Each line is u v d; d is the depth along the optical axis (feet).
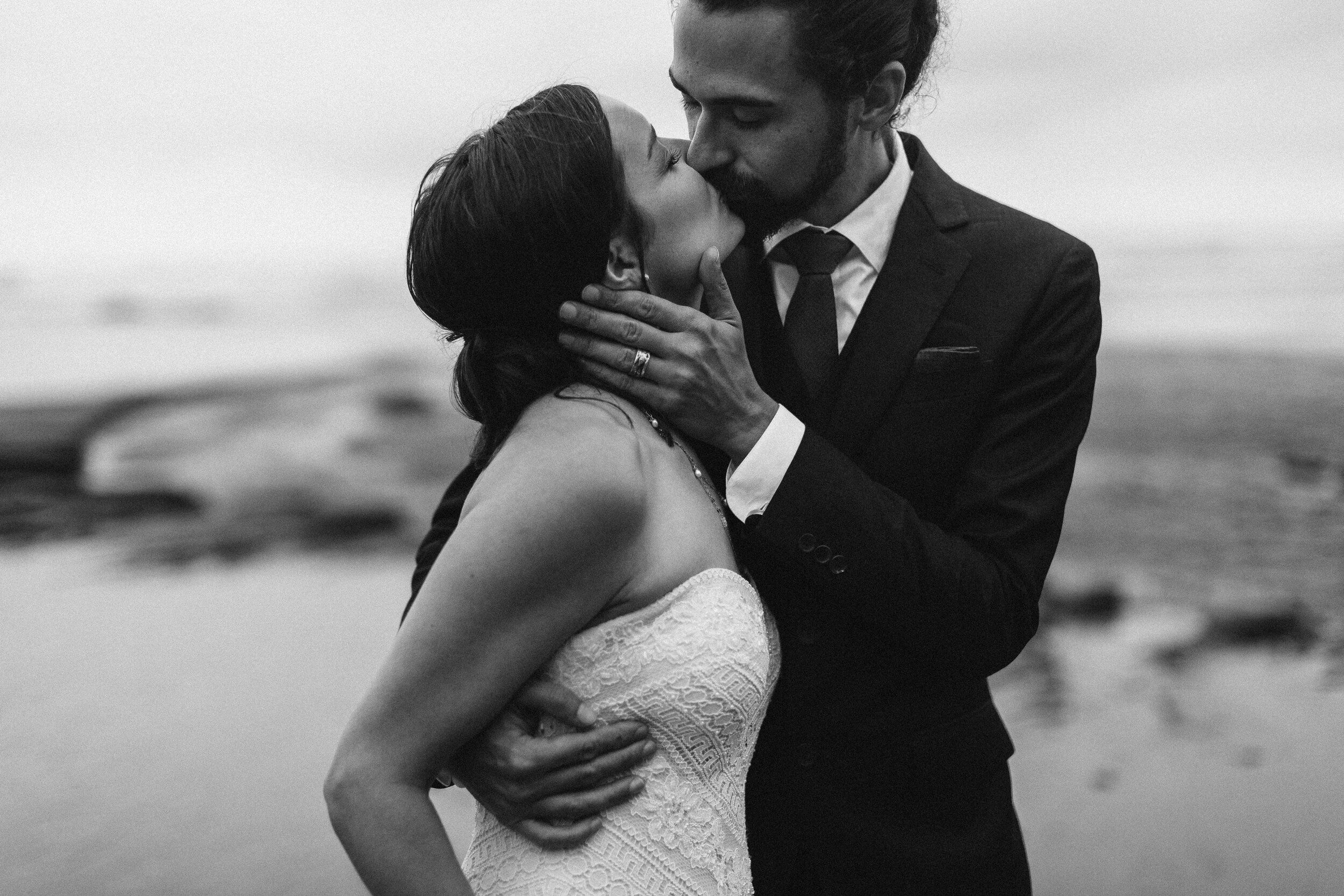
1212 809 11.22
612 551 4.17
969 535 5.31
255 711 14.07
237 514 22.17
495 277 4.44
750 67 4.88
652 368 4.57
